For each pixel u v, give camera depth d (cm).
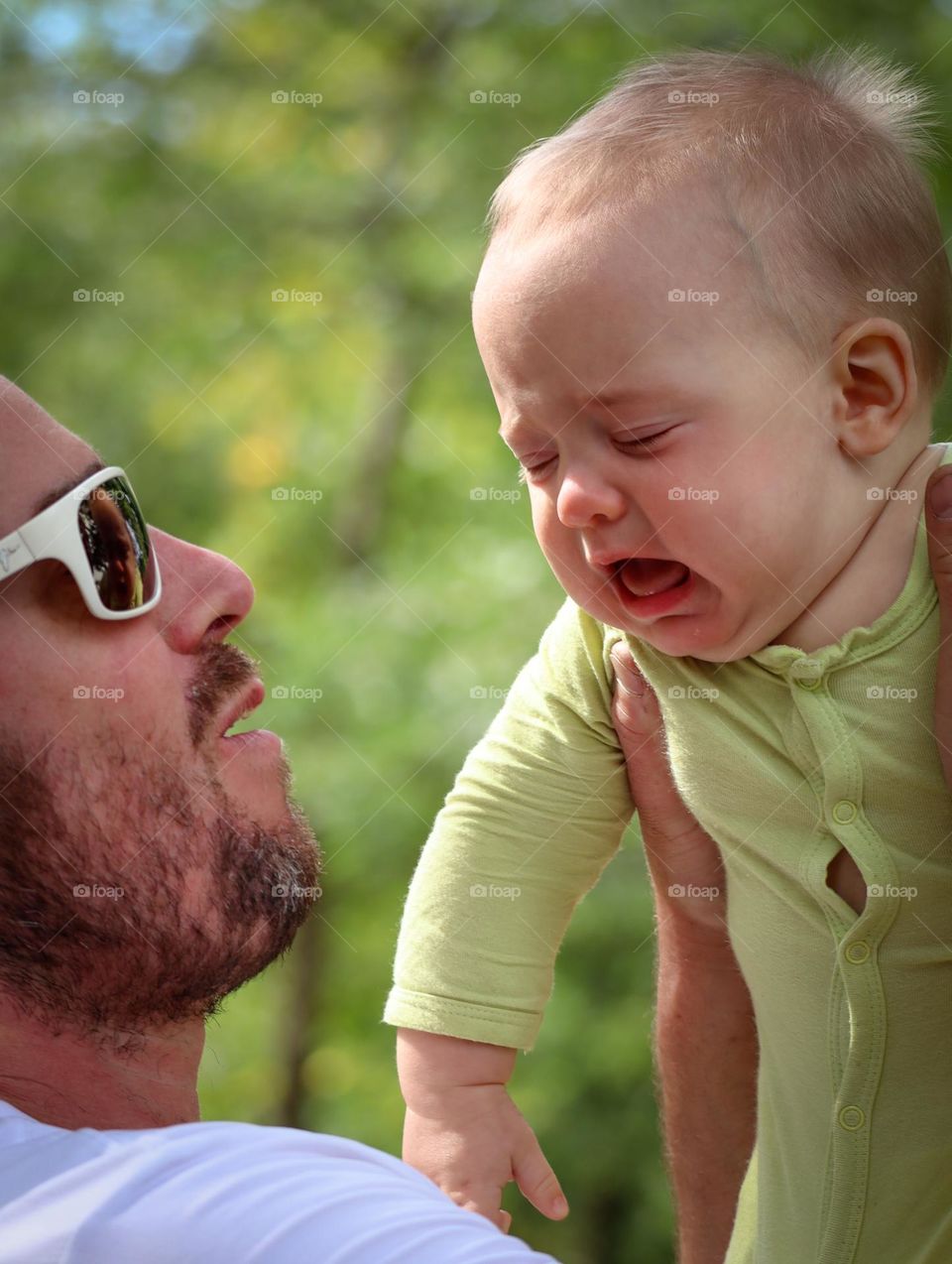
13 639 128
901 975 144
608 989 587
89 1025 127
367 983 659
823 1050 150
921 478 148
